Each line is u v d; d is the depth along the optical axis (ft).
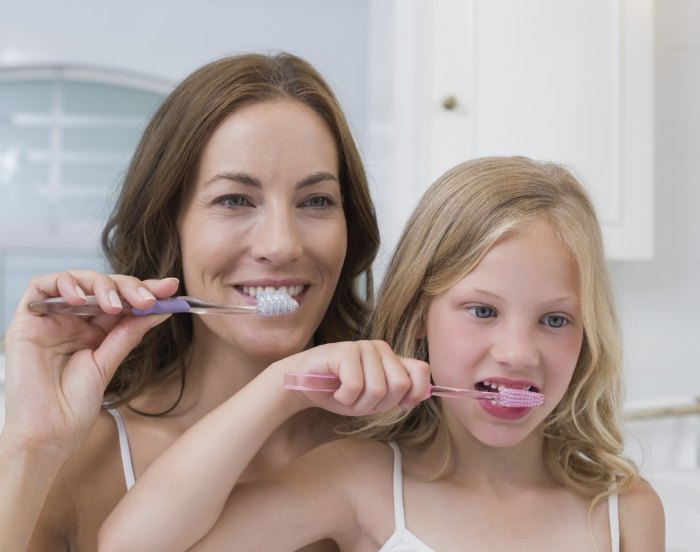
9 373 2.54
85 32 7.84
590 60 5.90
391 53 6.11
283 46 7.98
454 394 2.55
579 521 2.91
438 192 2.96
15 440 2.48
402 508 2.84
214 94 2.93
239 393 2.64
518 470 2.97
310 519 2.77
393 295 2.97
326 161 2.96
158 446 3.03
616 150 5.94
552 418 3.04
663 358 6.66
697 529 4.23
